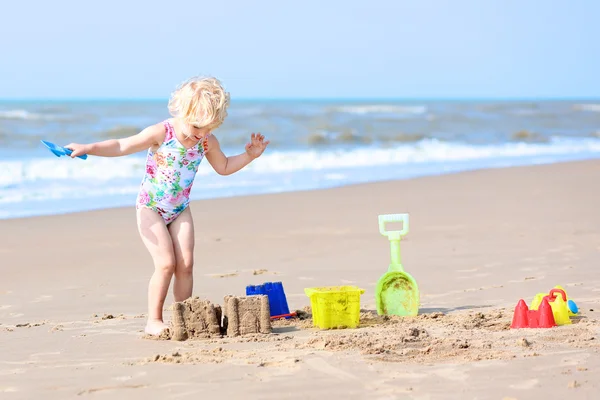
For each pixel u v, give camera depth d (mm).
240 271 8078
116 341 5230
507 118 42625
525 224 10531
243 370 4281
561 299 5434
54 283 7645
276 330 5520
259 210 12250
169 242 5555
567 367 4188
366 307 6406
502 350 4574
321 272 7965
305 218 11500
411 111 47156
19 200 13367
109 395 3934
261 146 5980
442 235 9906
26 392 4027
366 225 10859
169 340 5227
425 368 4230
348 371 4199
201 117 5406
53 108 44000
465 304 6344
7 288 7418
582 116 46656
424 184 15445
